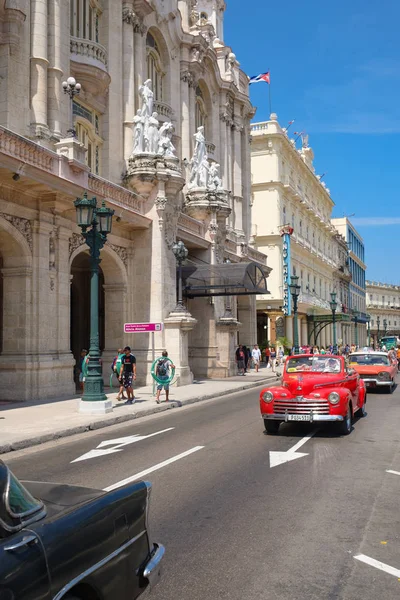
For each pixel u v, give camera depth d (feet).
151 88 99.30
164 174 80.74
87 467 30.30
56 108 69.10
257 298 167.84
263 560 17.15
